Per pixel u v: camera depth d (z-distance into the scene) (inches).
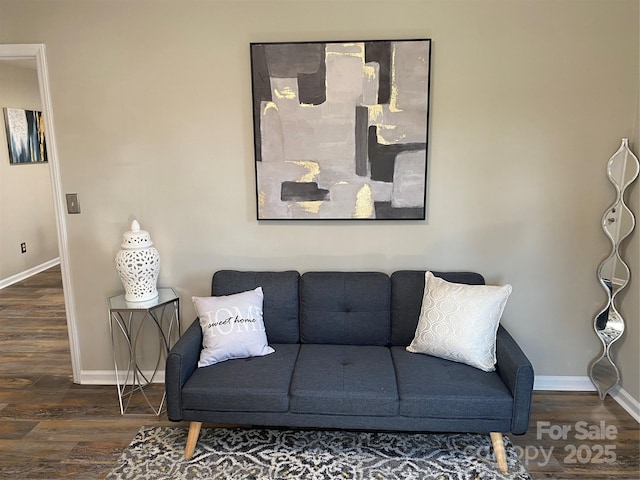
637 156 106.0
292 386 89.4
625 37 103.6
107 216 116.2
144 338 121.6
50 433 101.8
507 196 111.5
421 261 115.4
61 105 111.0
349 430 101.0
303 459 92.1
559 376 119.3
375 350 104.8
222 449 95.3
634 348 107.3
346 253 115.9
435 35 105.1
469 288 98.2
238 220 115.6
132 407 111.7
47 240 239.0
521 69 105.9
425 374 91.7
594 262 113.3
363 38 106.0
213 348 98.0
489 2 103.5
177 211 115.6
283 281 109.7
